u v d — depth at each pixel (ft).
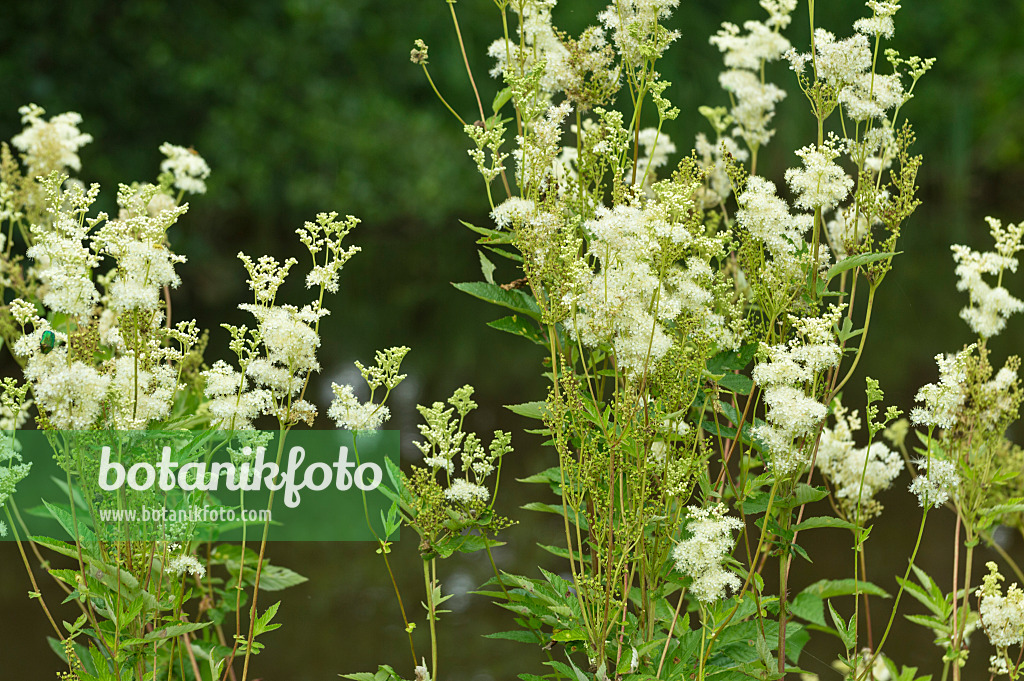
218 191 37.55
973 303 7.25
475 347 23.38
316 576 11.97
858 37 6.54
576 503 5.87
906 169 6.39
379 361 5.87
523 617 6.73
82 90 35.27
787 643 7.36
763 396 6.44
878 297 27.91
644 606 6.24
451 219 45.62
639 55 6.84
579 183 6.61
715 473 9.49
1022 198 53.01
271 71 42.32
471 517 6.21
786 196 34.58
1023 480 8.13
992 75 55.83
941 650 10.27
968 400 6.94
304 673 9.55
